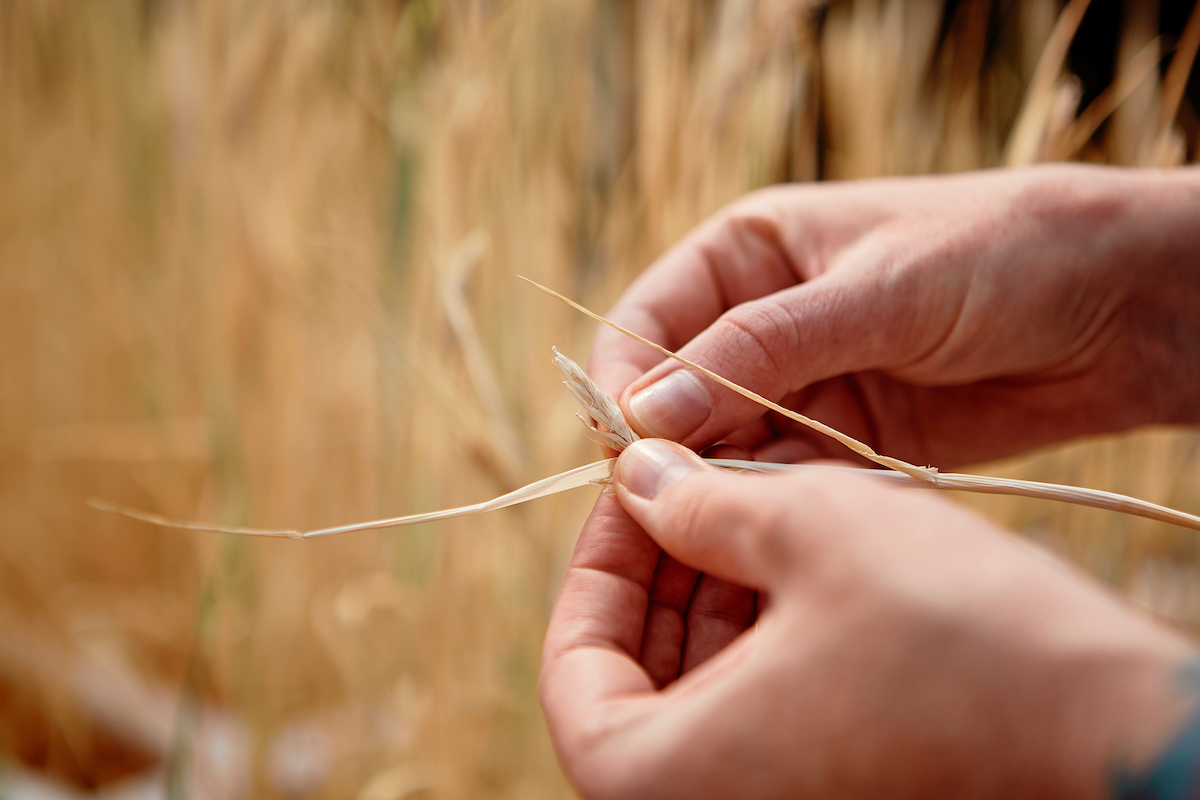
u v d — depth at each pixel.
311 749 0.47
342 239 0.43
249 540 0.43
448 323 0.41
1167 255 0.37
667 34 0.44
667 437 0.34
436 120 0.41
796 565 0.28
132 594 0.58
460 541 0.43
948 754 0.28
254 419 0.45
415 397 0.42
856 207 0.37
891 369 0.37
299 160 0.45
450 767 0.43
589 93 0.45
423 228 0.42
